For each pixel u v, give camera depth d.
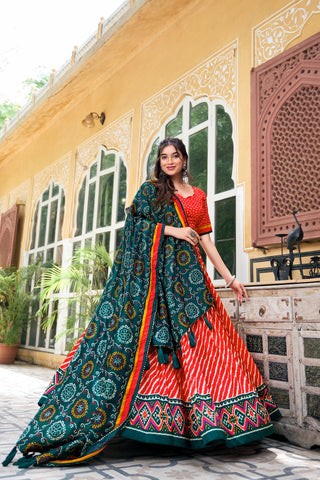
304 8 3.30
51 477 1.43
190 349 1.79
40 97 7.09
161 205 2.05
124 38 5.23
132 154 5.20
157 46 5.09
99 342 1.82
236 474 1.52
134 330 1.80
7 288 6.93
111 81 5.93
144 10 4.71
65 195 6.68
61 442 1.62
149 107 5.06
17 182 8.68
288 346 2.08
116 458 1.70
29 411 2.73
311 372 1.96
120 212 5.33
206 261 3.90
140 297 1.87
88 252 5.01
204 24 4.40
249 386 1.84
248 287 2.31
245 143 3.62
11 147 8.75
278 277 2.84
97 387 1.69
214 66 4.16
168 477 1.47
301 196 3.00
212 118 4.09
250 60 3.72
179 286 1.92
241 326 2.33
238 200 3.59
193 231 1.99
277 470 1.58
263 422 1.77
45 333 6.66
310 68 3.09
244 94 3.72
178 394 1.73
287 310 2.10
